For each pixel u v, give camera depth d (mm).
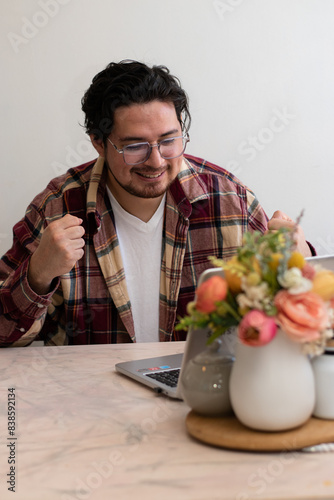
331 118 2473
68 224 1536
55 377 1260
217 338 956
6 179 2318
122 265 1771
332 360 884
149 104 1571
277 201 2482
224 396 895
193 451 842
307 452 825
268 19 2387
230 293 851
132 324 1750
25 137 2311
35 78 2287
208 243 1831
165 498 708
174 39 2342
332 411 879
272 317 802
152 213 1806
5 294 1565
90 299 1764
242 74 2396
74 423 979
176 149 1625
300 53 2424
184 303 1797
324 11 2422
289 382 821
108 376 1253
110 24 2305
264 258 813
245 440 815
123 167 1634
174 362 1289
